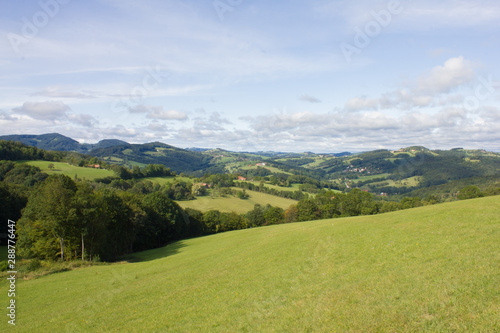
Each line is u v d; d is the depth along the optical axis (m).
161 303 18.25
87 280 30.14
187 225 96.44
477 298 10.33
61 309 20.20
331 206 101.88
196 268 29.48
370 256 19.27
